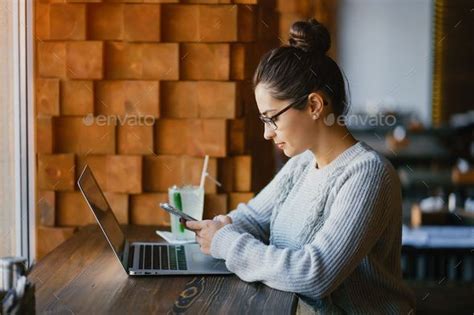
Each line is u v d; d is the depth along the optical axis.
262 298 1.58
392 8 8.38
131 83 2.44
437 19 7.68
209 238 1.79
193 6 2.42
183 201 2.17
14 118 2.28
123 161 2.46
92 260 1.90
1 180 2.21
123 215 2.48
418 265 3.74
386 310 1.80
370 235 1.70
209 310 1.48
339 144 1.83
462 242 3.74
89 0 2.40
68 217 2.48
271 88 1.79
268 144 2.79
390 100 8.40
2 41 2.18
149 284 1.68
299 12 5.59
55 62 2.43
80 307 1.50
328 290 1.64
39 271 1.79
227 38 2.41
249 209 2.12
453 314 2.96
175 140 2.46
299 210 1.87
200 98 2.44
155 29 2.41
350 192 1.72
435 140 7.74
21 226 2.35
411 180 6.16
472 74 8.59
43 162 2.45
